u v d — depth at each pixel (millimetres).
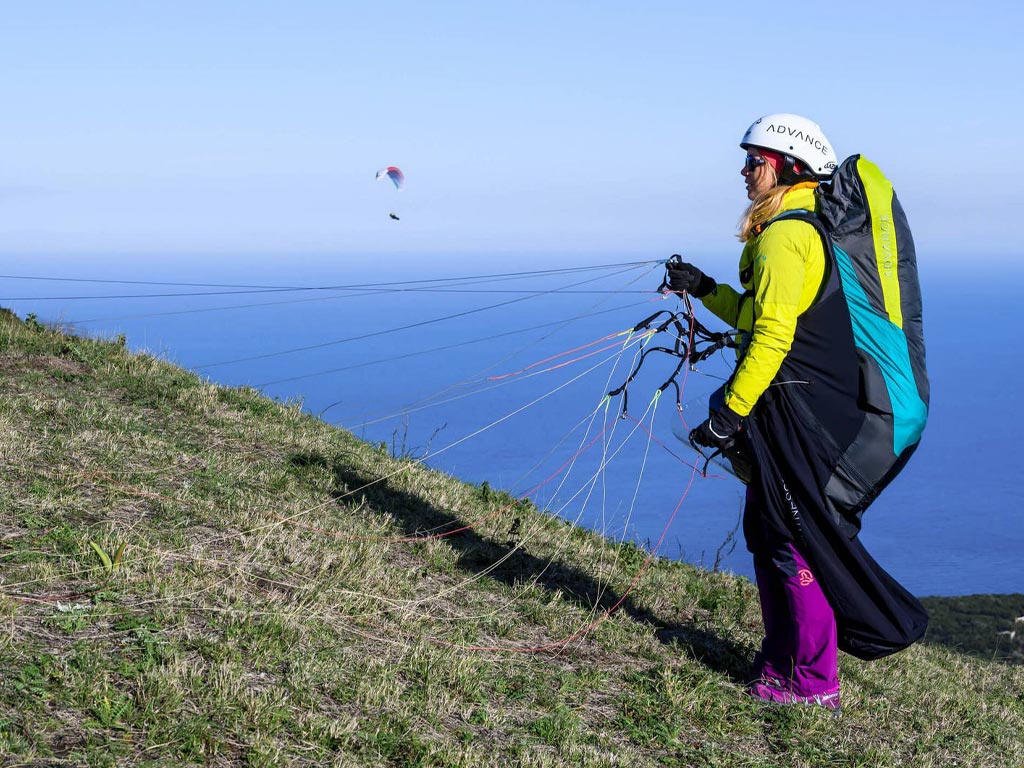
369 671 4426
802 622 5172
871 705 5746
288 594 5008
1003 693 7676
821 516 5004
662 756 4418
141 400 8516
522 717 4473
